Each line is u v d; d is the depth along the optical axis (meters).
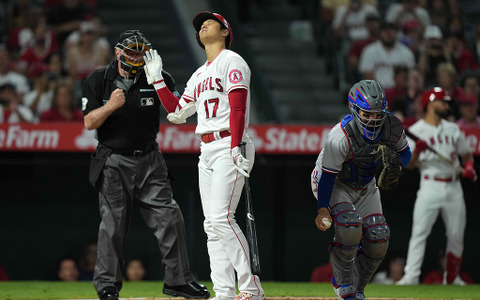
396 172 15.74
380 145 15.61
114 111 17.41
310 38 45.81
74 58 38.62
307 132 29.73
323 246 32.31
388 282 31.77
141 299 18.19
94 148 29.33
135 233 31.75
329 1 44.88
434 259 32.16
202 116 16.05
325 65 44.12
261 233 32.19
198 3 46.00
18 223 31.73
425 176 26.45
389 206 32.50
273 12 47.50
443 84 37.47
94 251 31.66
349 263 16.12
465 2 49.28
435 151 26.05
